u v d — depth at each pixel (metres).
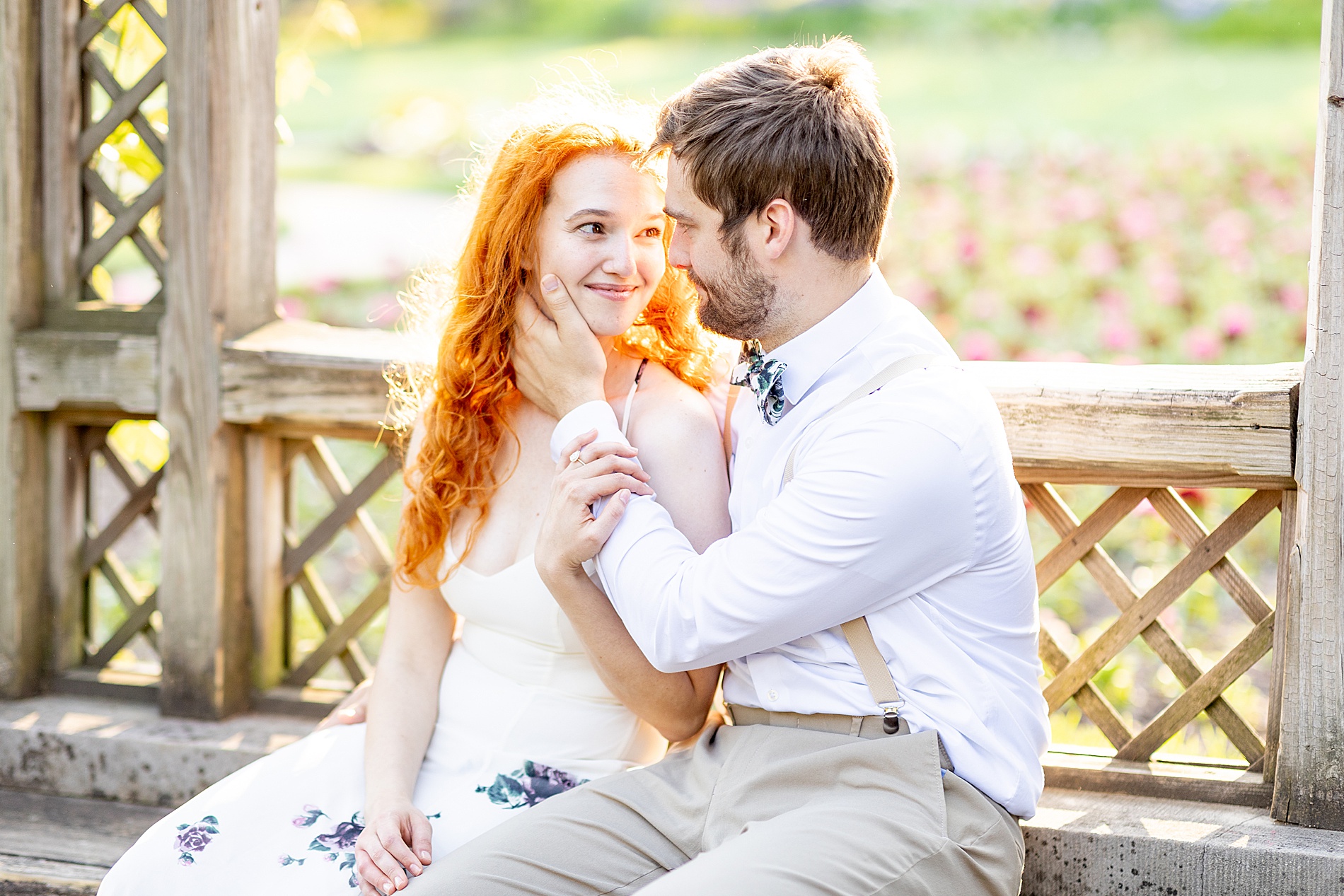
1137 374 2.20
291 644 2.75
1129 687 3.27
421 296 2.32
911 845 1.64
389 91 16.70
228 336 2.55
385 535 4.65
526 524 2.04
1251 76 13.55
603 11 20.64
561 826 1.81
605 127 1.95
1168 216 6.75
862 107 1.81
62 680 2.73
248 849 1.87
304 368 2.48
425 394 2.17
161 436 3.17
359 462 5.07
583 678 2.03
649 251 1.97
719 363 2.18
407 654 2.11
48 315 2.67
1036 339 5.70
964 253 6.25
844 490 1.68
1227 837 2.03
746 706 1.90
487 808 1.93
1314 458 1.98
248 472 2.63
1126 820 2.11
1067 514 2.30
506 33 20.41
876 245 1.84
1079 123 11.91
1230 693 3.39
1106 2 17.48
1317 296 1.95
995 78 15.00
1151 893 2.05
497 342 2.01
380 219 10.37
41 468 2.69
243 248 2.59
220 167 2.50
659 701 1.92
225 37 2.49
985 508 1.71
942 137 10.78
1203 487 2.16
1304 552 2.01
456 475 2.04
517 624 2.01
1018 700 1.78
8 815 2.46
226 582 2.59
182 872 1.83
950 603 1.75
